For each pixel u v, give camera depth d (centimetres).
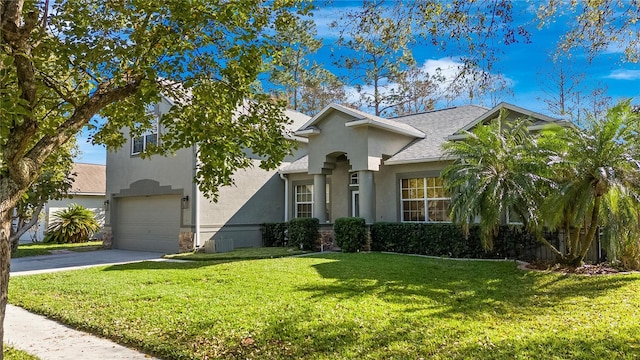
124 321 650
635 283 802
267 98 649
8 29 422
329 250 1563
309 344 532
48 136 470
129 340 574
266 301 731
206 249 1611
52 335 614
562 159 901
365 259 1219
